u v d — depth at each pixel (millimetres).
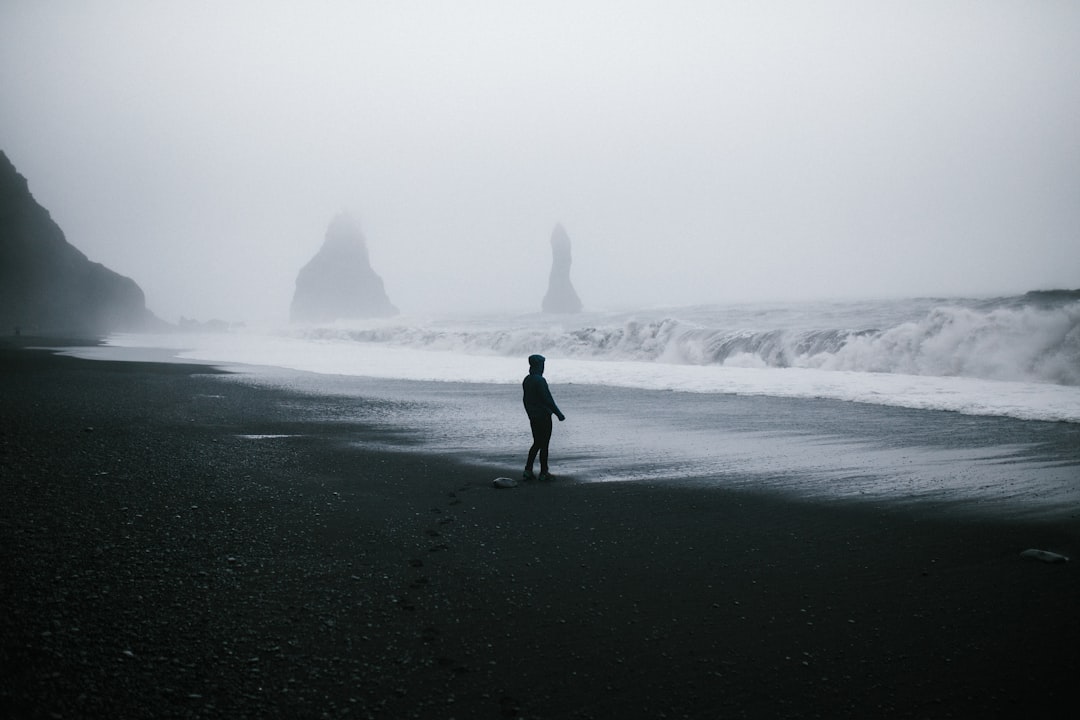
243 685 3162
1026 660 3516
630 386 19234
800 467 8633
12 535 5332
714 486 7613
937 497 6984
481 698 3111
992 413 12969
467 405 15383
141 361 30078
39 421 11859
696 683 3281
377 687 3184
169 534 5527
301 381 21219
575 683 3266
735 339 26734
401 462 8977
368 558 5082
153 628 3744
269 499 6809
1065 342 17484
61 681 3115
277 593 4340
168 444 9906
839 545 5469
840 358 22031
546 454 7980
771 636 3814
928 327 20406
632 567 4953
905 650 3641
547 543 5520
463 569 4879
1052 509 6449
